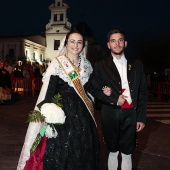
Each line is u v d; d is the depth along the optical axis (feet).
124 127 10.00
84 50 9.90
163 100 44.19
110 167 10.67
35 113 8.64
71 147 8.82
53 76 9.17
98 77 9.93
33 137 8.96
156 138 18.95
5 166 13.15
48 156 8.86
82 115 9.12
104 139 10.32
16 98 42.88
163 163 13.91
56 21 144.97
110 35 9.91
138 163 13.85
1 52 126.00
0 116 26.76
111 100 9.51
